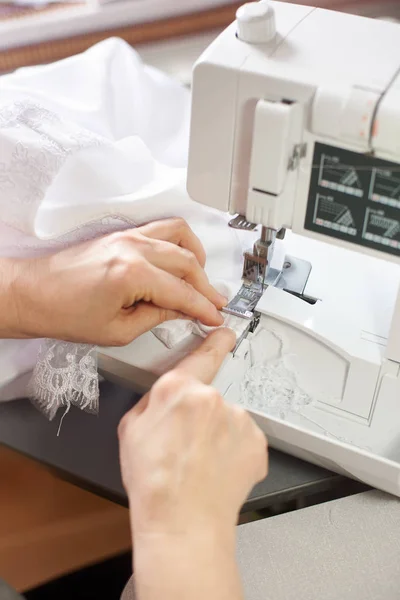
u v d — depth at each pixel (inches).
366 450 30.0
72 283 29.6
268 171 26.7
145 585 20.6
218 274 35.2
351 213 27.1
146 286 29.3
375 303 33.5
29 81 38.2
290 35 27.3
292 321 31.9
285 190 27.9
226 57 26.4
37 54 59.6
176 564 20.5
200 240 34.5
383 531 28.5
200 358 28.3
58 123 32.8
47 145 31.2
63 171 32.3
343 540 28.2
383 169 25.3
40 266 30.6
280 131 25.4
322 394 32.4
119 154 32.7
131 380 31.8
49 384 31.7
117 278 29.1
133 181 33.6
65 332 30.3
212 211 35.4
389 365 30.5
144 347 31.4
